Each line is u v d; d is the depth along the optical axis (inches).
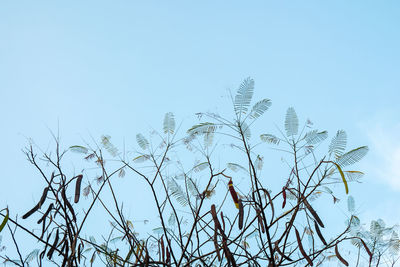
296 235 159.8
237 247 164.4
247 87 168.9
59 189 160.4
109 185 168.7
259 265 161.2
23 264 158.4
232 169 170.6
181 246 166.4
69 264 156.8
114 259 162.6
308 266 165.6
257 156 169.8
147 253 160.4
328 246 161.5
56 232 160.2
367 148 165.9
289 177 169.5
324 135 170.4
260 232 160.7
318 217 160.1
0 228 153.7
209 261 166.4
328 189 169.3
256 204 159.0
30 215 157.0
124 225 166.4
